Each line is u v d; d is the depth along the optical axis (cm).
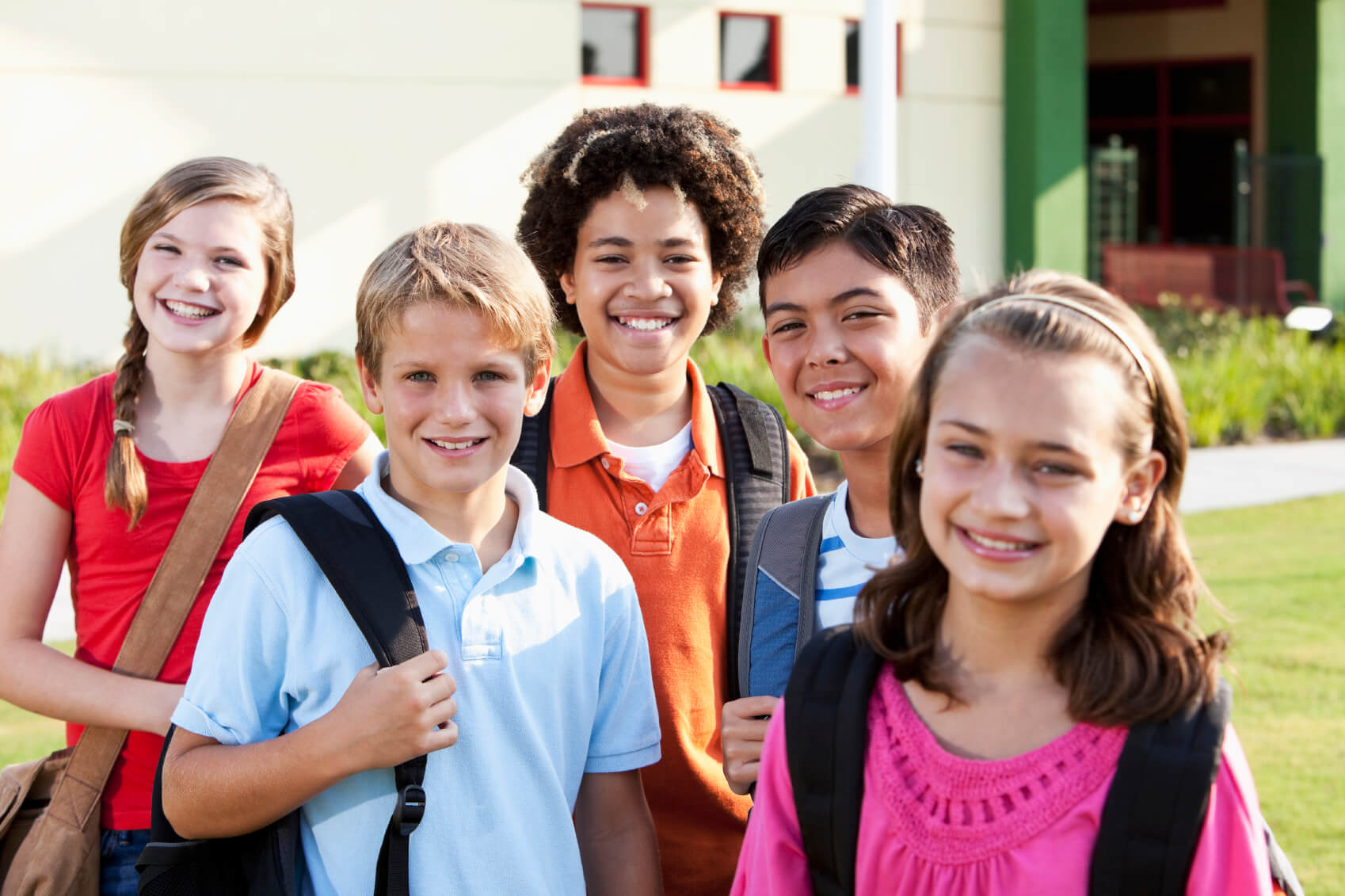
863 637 179
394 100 1209
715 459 267
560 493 265
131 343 254
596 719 221
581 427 265
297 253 1177
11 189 1070
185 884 192
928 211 237
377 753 184
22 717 528
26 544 246
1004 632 167
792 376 233
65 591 666
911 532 176
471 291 199
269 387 258
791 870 179
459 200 1248
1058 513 156
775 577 235
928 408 170
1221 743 156
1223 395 1197
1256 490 969
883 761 171
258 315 267
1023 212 1555
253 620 196
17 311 1078
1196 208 2089
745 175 279
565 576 216
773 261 233
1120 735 160
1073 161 1562
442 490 205
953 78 1537
